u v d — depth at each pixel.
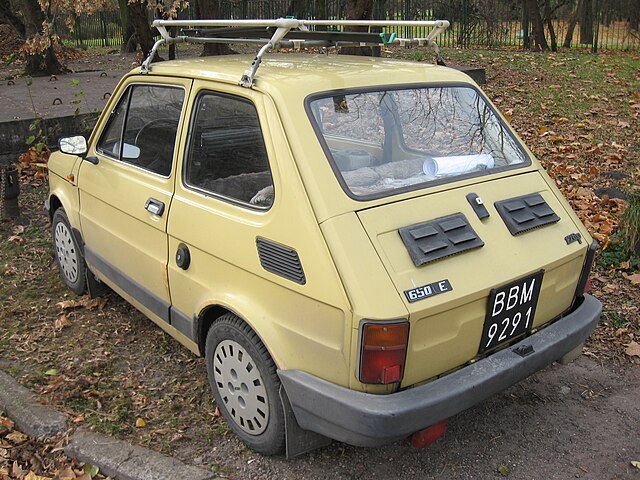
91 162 4.48
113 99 4.34
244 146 3.14
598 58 15.45
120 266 4.22
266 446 3.19
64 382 3.90
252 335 3.09
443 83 3.68
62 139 4.48
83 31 31.89
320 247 2.70
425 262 2.73
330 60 3.79
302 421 2.88
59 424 3.51
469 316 2.83
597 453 3.36
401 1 20.44
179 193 3.53
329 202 2.78
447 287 2.72
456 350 2.83
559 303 3.35
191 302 3.48
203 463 3.26
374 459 3.30
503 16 21.59
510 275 2.94
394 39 3.72
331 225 2.71
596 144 8.70
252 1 20.72
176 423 3.58
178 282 3.56
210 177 3.36
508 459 3.31
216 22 3.34
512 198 3.28
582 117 10.00
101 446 3.33
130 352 4.33
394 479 3.16
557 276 3.25
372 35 3.79
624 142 8.82
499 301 2.91
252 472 3.20
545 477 3.19
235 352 3.21
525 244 3.12
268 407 3.08
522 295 3.03
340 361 2.67
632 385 3.96
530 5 18.38
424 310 2.62
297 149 2.89
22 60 19.33
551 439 3.47
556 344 3.13
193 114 3.49
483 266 2.89
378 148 3.28
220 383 3.39
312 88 3.12
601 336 4.47
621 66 13.98
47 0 9.48
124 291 4.26
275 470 3.21
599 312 3.45
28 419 3.56
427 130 3.48
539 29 18.36
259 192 3.04
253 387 3.14
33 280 5.42
